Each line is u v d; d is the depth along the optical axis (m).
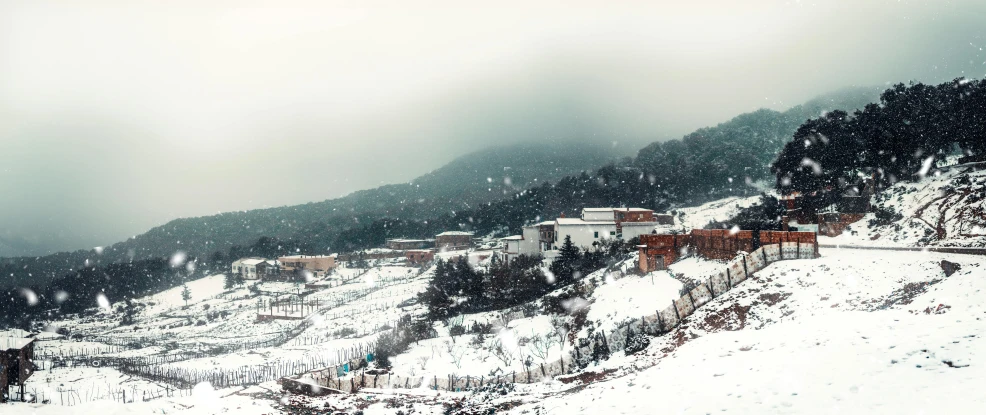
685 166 138.88
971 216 42.06
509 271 63.88
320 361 43.69
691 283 39.56
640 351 28.56
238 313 89.94
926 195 51.25
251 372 41.12
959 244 37.53
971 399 9.75
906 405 10.19
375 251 139.75
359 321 66.19
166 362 51.09
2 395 32.28
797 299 28.83
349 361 38.25
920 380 11.34
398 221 175.75
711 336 22.52
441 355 39.69
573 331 40.72
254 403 20.83
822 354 14.95
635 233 81.75
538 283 60.94
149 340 73.56
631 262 55.72
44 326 92.25
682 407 12.95
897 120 58.75
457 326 47.97
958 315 16.80
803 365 14.26
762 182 130.50
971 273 23.12
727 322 29.23
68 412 15.20
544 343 38.41
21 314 103.88
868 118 61.22
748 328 27.70
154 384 40.06
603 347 29.72
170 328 85.12
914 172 58.31
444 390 25.22
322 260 126.00
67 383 41.09
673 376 16.64
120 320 96.12
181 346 65.69
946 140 57.34
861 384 11.84
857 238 49.88
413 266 118.19
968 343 13.06
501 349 37.28
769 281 32.19
